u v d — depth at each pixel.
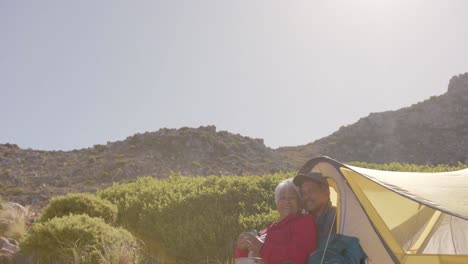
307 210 5.93
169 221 12.05
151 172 50.62
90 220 10.61
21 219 13.80
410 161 69.12
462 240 6.72
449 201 5.77
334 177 5.97
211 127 64.25
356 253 5.45
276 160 60.53
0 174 45.84
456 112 77.25
